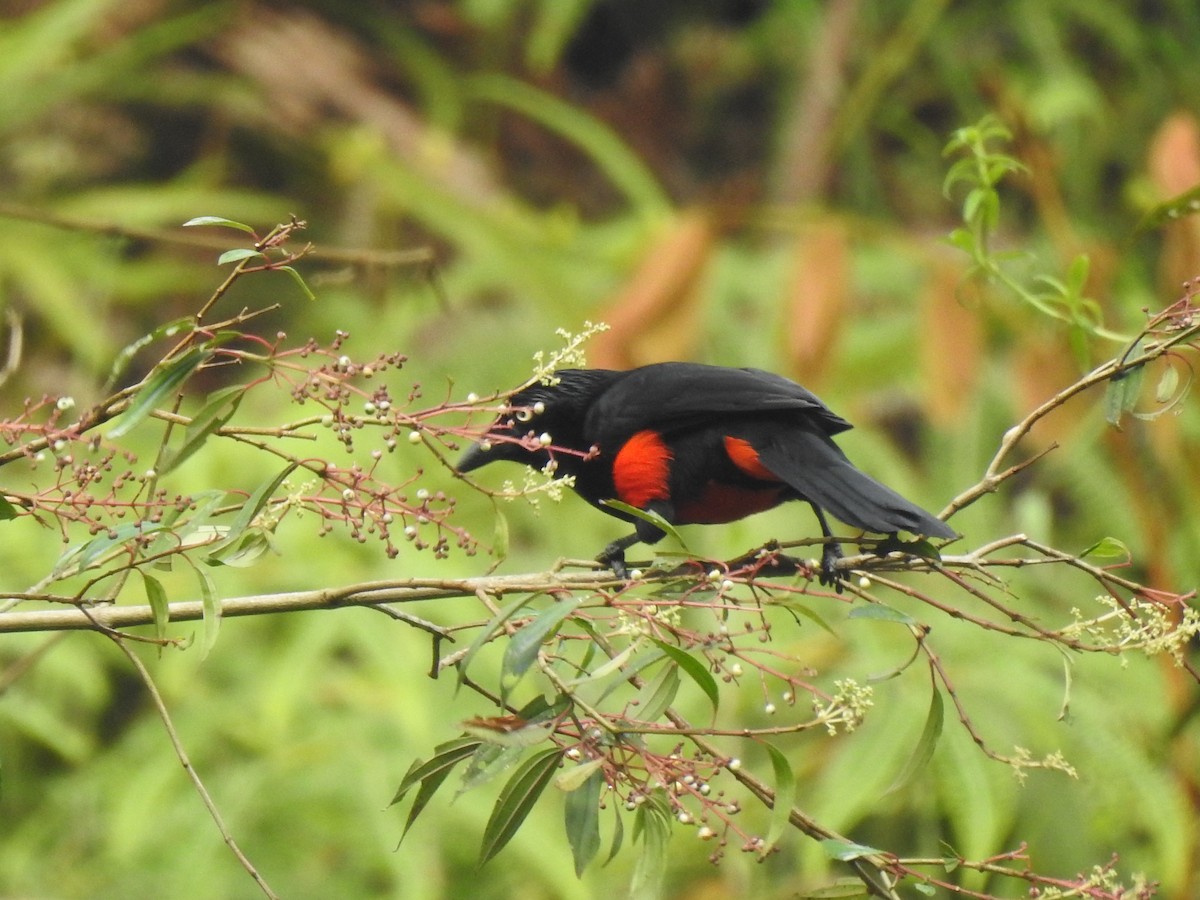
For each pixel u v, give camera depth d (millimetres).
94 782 10906
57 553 10562
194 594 10758
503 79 18344
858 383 13562
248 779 10422
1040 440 11289
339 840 10312
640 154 19828
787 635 10055
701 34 20766
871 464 13070
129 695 12531
